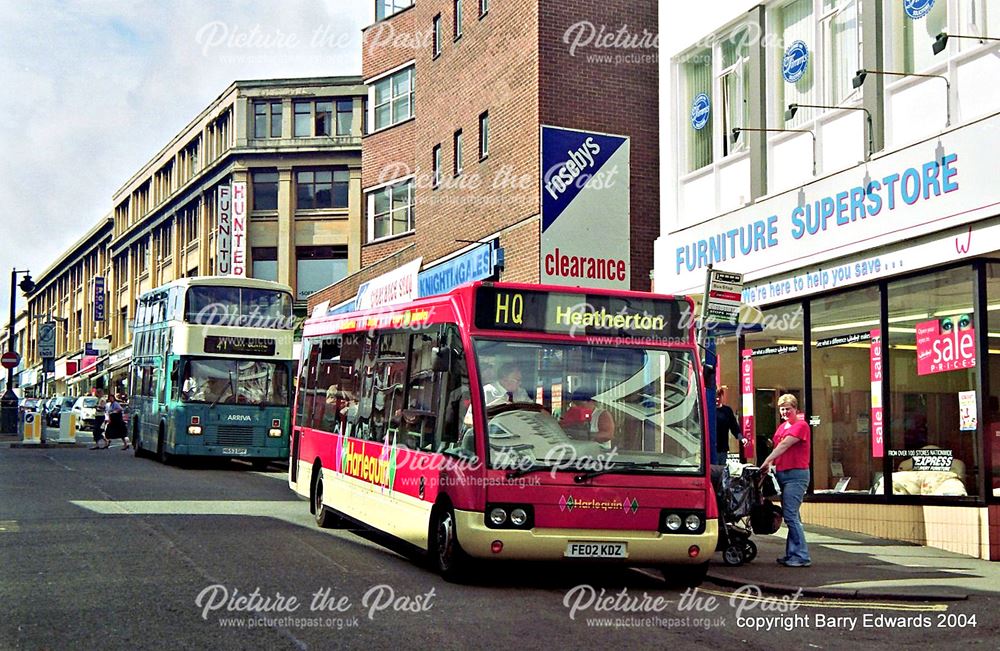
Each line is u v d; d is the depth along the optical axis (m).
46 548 12.16
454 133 28.25
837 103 16.55
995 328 13.64
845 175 15.68
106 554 11.77
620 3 24.27
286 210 56.75
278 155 56.81
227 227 55.69
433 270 28.73
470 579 10.89
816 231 16.30
